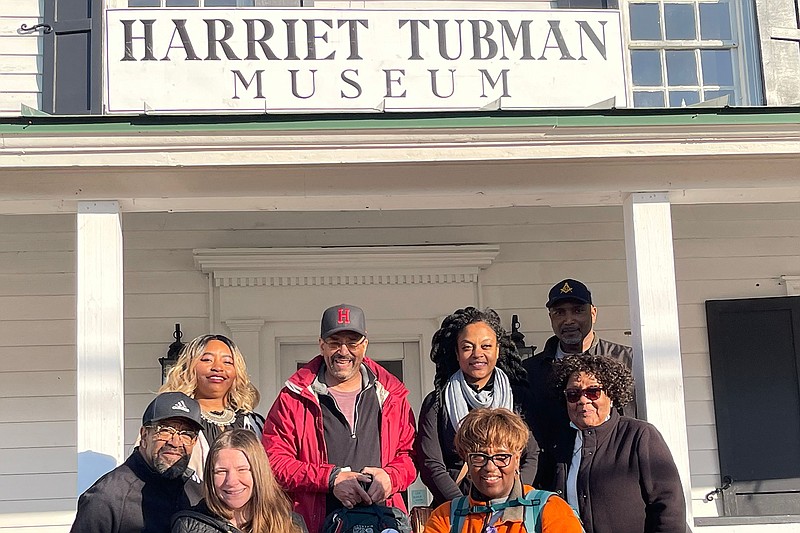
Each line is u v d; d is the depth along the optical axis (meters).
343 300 6.67
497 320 4.69
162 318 6.49
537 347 6.70
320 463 4.24
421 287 6.73
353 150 4.73
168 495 3.73
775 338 6.66
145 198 4.84
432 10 5.28
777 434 6.56
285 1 6.54
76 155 4.61
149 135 4.62
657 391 4.88
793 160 5.02
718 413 6.58
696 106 4.80
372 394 4.39
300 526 3.68
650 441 4.17
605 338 6.70
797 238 6.84
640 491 4.13
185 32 5.15
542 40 5.32
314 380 4.38
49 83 6.18
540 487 4.39
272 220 6.67
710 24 6.63
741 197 5.21
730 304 6.70
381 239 6.73
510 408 4.41
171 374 4.23
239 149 4.69
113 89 5.08
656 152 4.82
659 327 4.95
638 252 5.00
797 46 6.60
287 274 6.64
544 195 5.07
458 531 3.62
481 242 6.77
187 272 6.57
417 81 5.22
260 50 5.17
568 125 4.75
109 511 3.65
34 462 6.26
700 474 6.56
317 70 5.18
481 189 5.01
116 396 4.70
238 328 6.54
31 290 6.39
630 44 6.52
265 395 6.54
